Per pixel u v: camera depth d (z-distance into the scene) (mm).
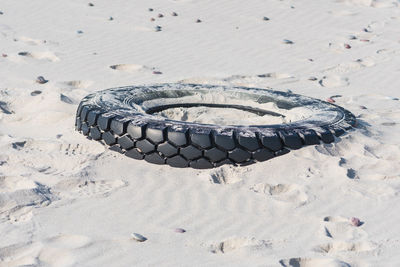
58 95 8273
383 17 15094
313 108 7738
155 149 6234
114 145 6484
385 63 11641
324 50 12227
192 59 11180
